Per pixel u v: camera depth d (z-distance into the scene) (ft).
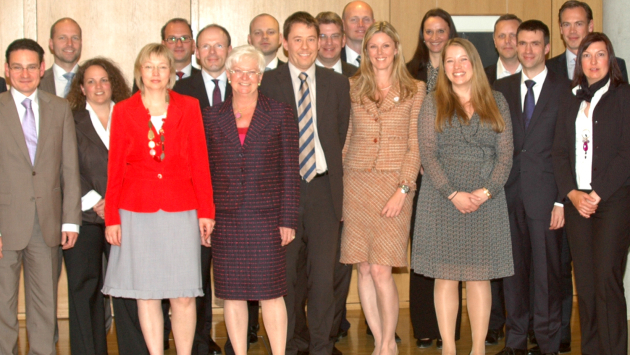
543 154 11.63
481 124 10.66
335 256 11.40
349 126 11.55
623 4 15.23
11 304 10.85
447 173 10.76
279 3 16.58
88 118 11.44
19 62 10.50
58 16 15.96
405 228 11.03
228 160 10.28
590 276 11.03
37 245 10.84
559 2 17.06
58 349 12.98
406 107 11.11
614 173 10.55
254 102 10.51
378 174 11.03
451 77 10.70
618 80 10.80
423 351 12.83
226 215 10.31
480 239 10.72
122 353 11.49
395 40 11.09
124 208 9.99
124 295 10.00
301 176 11.04
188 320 10.43
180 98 10.28
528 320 12.16
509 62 14.08
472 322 11.12
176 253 10.02
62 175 11.04
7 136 10.61
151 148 9.93
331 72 11.50
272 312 10.59
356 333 14.19
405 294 16.55
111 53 16.21
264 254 10.27
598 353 11.10
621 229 10.68
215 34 12.71
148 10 16.29
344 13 14.89
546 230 11.66
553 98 11.64
